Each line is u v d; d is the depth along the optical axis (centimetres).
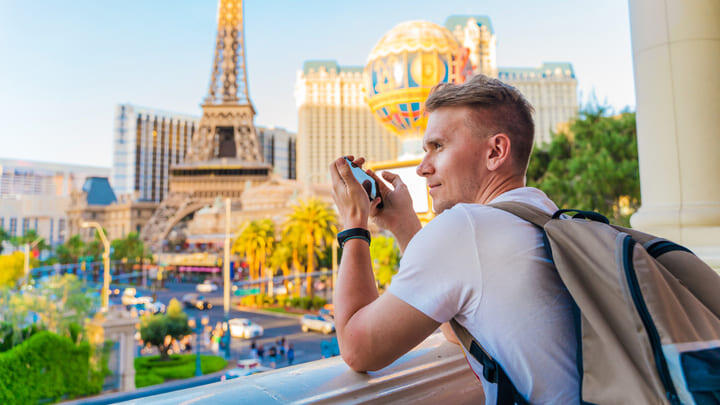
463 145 104
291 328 3622
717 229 233
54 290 1778
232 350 2838
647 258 74
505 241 85
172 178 11900
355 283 103
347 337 96
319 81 15475
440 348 132
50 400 1477
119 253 9300
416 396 109
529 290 81
